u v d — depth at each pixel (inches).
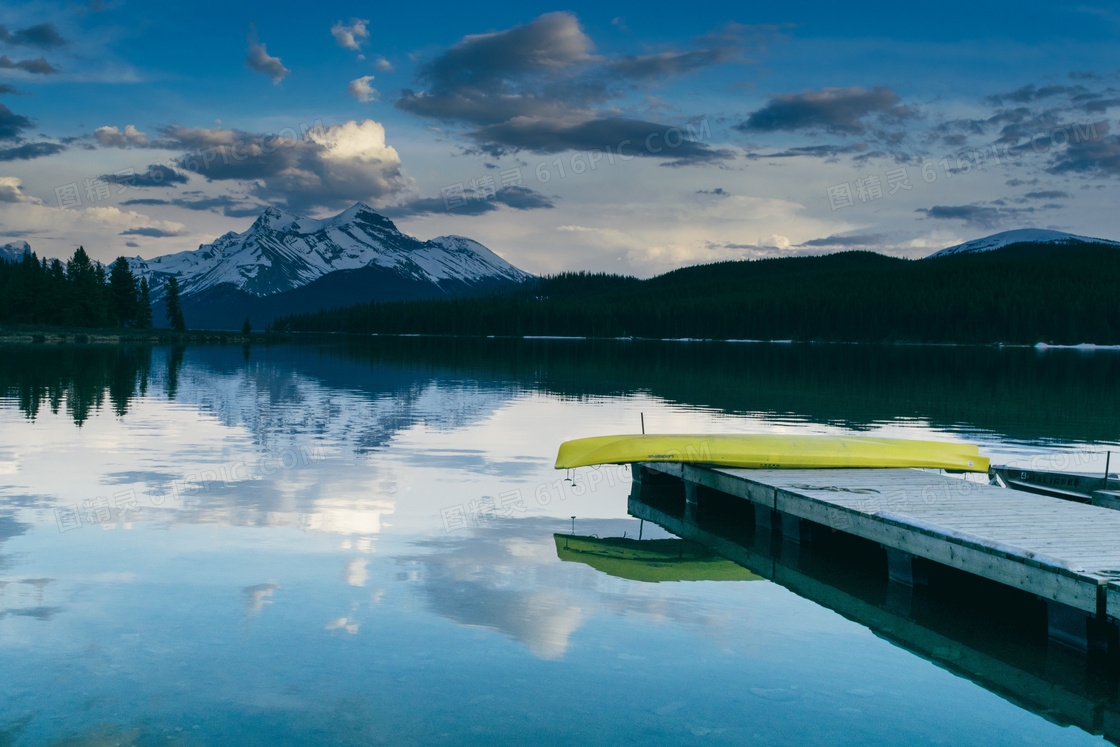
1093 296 4879.4
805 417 791.7
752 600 264.7
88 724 169.6
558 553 311.9
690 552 327.0
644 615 244.5
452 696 185.8
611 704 184.5
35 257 4279.0
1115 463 537.3
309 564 282.7
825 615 252.1
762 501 372.5
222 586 257.1
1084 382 1376.7
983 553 252.1
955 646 229.1
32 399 857.5
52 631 217.9
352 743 164.2
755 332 5615.2
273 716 174.4
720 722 177.8
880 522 297.4
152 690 185.3
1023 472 428.5
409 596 252.4
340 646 211.8
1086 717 186.7
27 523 336.8
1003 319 4731.8
